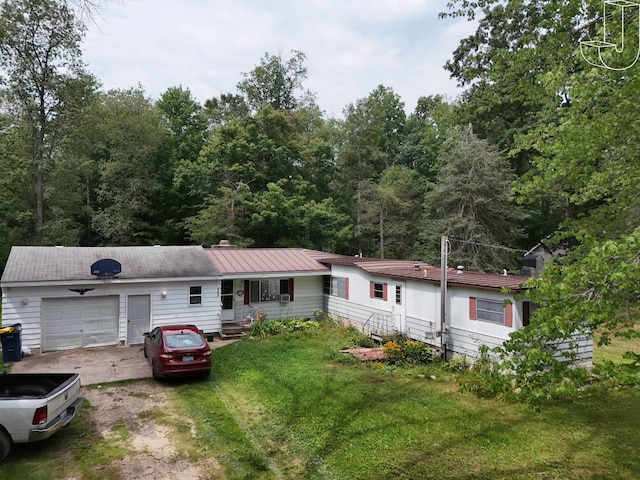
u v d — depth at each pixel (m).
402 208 35.56
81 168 30.25
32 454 7.49
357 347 15.84
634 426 9.23
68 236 30.52
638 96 7.04
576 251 9.57
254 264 20.05
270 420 9.24
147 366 13.16
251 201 31.20
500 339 12.51
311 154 36.84
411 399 10.62
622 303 6.08
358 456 7.66
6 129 28.62
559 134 8.50
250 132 34.06
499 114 28.16
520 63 10.82
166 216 36.19
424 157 43.16
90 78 30.17
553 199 24.42
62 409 7.66
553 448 8.16
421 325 15.30
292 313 20.69
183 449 7.83
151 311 16.25
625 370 5.21
